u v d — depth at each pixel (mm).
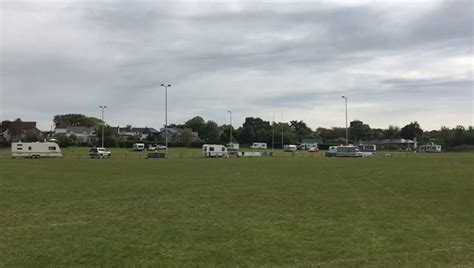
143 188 23250
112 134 150375
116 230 12211
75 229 12367
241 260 9109
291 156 82312
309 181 27469
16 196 19812
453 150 127000
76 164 49406
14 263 8945
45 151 72562
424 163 50906
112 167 43344
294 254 9570
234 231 12039
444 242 10609
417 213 15000
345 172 35844
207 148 77688
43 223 13281
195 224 13070
